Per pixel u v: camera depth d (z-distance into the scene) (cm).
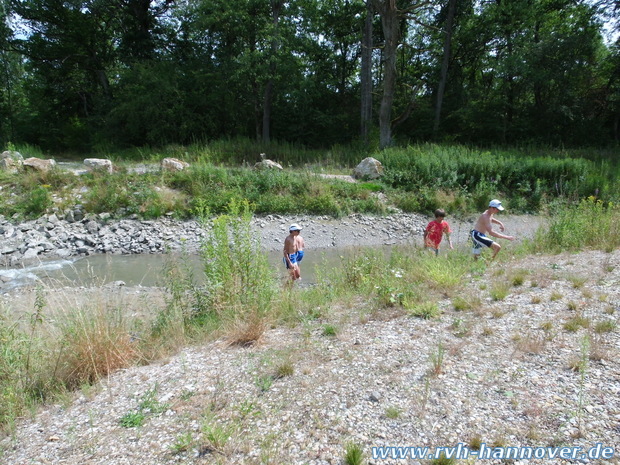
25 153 2092
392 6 2086
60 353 433
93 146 2536
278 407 326
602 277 563
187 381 389
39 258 1071
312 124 2961
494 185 1628
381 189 1606
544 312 460
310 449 273
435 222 854
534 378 329
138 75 2458
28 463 293
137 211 1325
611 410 280
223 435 288
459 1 3002
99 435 318
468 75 3325
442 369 356
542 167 1677
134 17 2855
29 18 2703
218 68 2597
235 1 2405
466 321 458
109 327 475
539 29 2817
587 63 2578
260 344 459
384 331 456
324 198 1442
